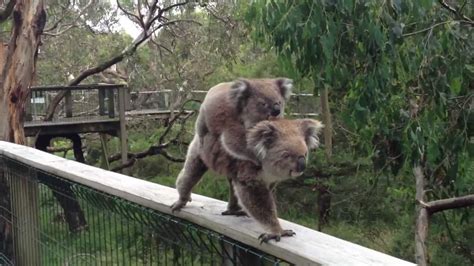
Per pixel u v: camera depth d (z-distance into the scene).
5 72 10.97
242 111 3.06
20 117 11.14
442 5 6.46
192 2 17.72
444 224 9.84
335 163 13.84
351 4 5.30
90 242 4.03
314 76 6.26
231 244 2.66
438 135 6.86
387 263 1.98
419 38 6.32
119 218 3.59
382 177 11.83
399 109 6.79
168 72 20.17
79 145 17.80
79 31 22.48
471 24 6.61
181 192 3.14
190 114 19.28
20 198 5.32
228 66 17.80
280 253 2.29
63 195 4.34
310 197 15.59
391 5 5.58
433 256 9.66
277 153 2.61
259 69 16.34
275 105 3.11
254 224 2.67
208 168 3.07
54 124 16.16
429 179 8.55
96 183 3.74
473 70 7.10
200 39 19.09
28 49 11.02
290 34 5.77
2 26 17.06
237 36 17.30
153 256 3.29
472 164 8.44
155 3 17.52
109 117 17.33
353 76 6.21
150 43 20.11
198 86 19.48
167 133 19.80
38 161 4.65
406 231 11.30
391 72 6.28
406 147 6.88
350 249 2.18
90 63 23.36
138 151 19.88
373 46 5.79
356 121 6.39
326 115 13.78
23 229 5.29
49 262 4.70
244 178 2.70
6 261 5.71
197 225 2.96
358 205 14.09
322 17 5.49
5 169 5.67
